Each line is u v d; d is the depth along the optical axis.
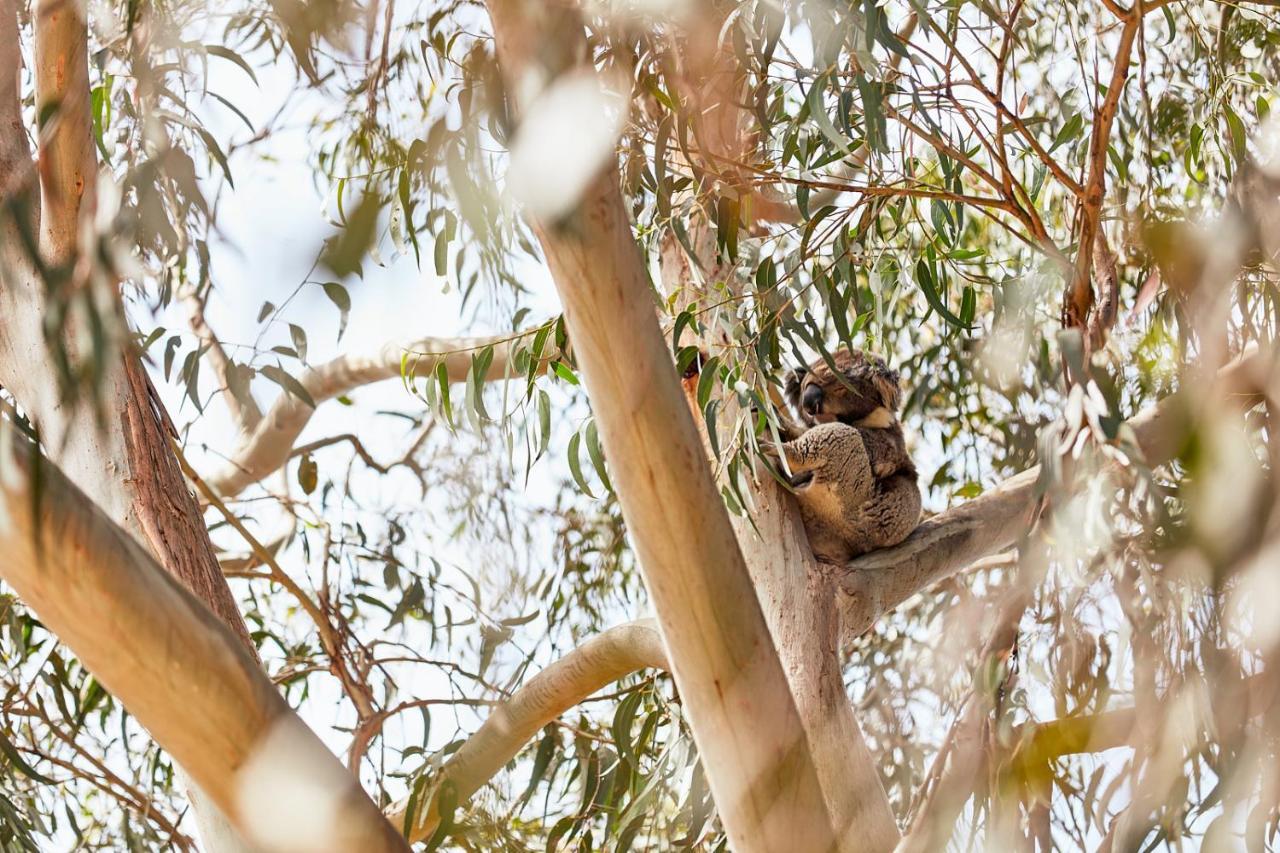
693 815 7.35
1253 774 4.27
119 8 6.96
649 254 7.52
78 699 8.66
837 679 6.90
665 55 5.88
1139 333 6.31
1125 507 5.10
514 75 3.53
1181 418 4.12
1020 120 5.99
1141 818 4.53
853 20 5.72
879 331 7.98
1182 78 8.34
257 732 3.78
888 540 7.97
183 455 8.85
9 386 5.96
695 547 4.14
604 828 8.52
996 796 5.02
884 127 5.67
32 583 3.52
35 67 5.49
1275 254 5.14
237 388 6.47
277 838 3.86
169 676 3.65
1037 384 7.12
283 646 9.88
